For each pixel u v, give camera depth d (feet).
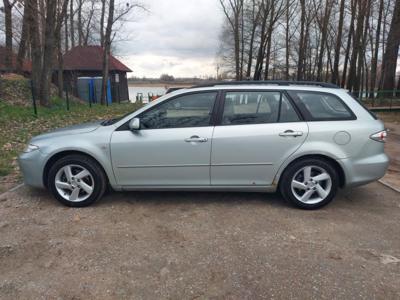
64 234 12.84
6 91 56.85
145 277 10.27
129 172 15.10
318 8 105.19
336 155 14.61
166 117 15.08
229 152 14.73
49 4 53.42
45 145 15.26
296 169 14.78
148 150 14.83
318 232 13.05
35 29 58.23
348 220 14.12
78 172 15.26
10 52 73.72
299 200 14.98
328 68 121.90
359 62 101.19
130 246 12.00
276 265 10.85
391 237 12.72
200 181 15.11
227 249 11.80
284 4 104.63
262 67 105.09
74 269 10.66
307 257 11.32
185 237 12.65
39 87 58.59
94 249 11.80
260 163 14.79
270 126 14.67
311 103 14.97
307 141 14.61
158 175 15.08
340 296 9.43
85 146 14.90
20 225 13.55
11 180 19.07
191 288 9.77
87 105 71.87
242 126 14.74
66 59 108.58
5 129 34.30
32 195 16.66
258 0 112.27
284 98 14.94
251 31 112.57
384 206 15.64
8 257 11.30
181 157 14.83
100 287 9.82
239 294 9.52
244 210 15.05
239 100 14.99
